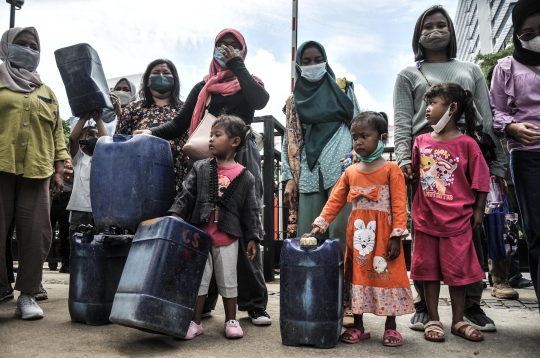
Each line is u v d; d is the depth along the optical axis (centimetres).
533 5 255
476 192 255
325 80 307
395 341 231
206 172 262
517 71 264
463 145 252
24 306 285
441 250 246
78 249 275
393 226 238
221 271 254
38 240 293
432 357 211
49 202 308
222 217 254
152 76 338
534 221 246
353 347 229
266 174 501
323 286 227
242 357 209
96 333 251
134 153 259
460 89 253
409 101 290
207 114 292
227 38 311
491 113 273
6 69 296
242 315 312
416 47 297
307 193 290
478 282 266
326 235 290
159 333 231
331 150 288
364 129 245
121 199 257
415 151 268
